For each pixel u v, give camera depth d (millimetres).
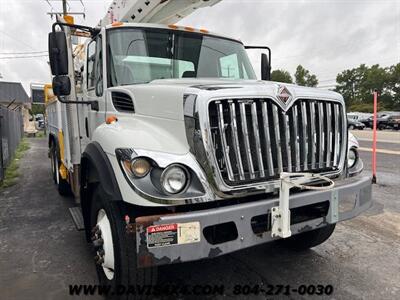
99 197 2828
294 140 2684
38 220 4953
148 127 2756
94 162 2684
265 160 2572
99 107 3631
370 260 3631
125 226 2480
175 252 2193
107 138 2701
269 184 2520
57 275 3322
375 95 7035
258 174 2525
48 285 3139
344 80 78562
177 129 2553
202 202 2340
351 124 33938
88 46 4059
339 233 4395
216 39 4316
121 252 2508
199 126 2375
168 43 3895
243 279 3254
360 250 3879
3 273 3359
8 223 4820
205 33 4227
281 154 2621
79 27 3506
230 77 4188
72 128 4426
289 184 2449
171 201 2256
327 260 3637
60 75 3307
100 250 2904
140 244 2131
